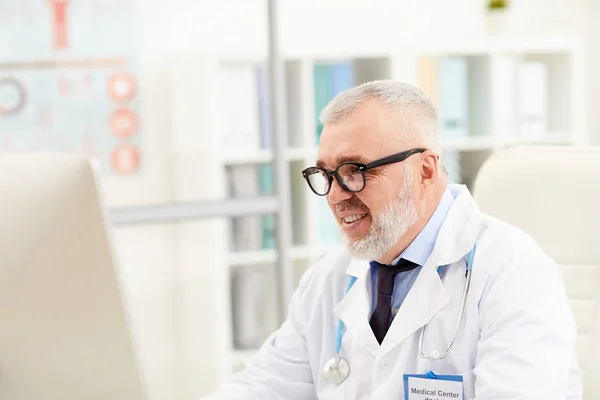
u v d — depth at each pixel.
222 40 4.12
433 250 1.59
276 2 3.16
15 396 1.29
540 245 1.79
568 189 1.78
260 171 3.90
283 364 1.74
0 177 1.19
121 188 4.00
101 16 3.93
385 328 1.62
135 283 4.01
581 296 1.75
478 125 4.21
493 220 1.66
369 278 1.68
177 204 2.93
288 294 3.18
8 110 3.84
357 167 1.50
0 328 1.24
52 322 1.23
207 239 3.83
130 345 1.25
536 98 4.21
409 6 4.42
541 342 1.43
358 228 1.55
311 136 3.89
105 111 3.96
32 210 1.18
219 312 3.79
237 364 3.89
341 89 3.96
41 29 3.86
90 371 1.26
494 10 4.36
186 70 3.90
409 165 1.53
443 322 1.56
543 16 4.61
